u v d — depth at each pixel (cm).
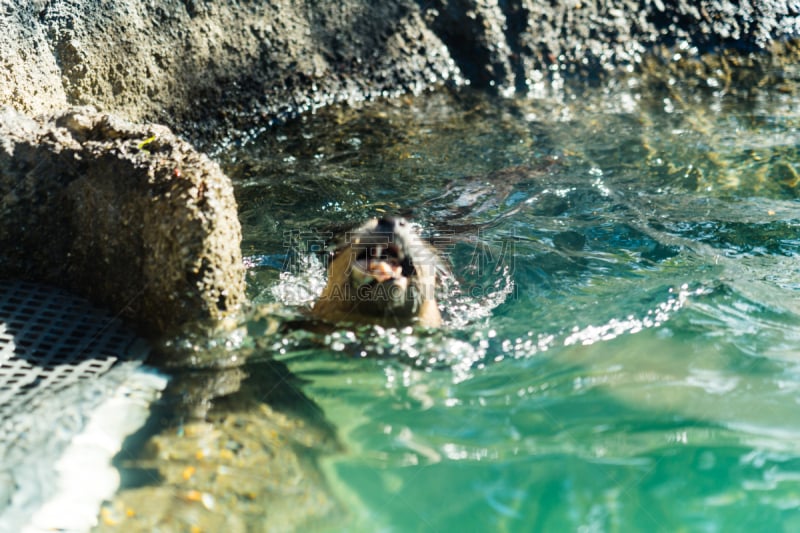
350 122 207
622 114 214
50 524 92
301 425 109
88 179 130
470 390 116
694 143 198
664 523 94
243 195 172
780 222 162
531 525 95
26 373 114
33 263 133
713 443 105
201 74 199
